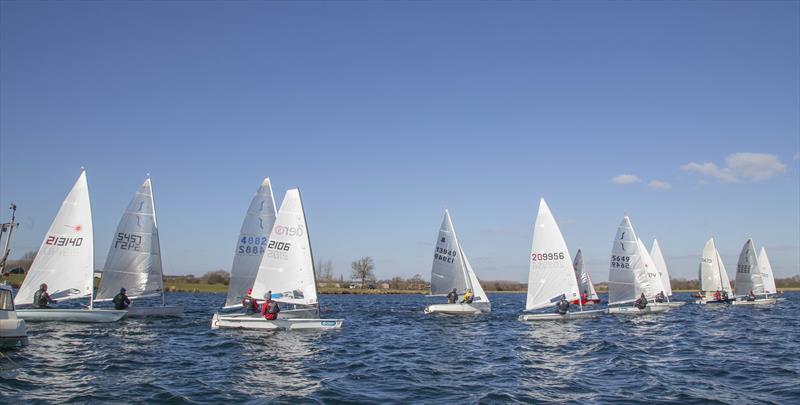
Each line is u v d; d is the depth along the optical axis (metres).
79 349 21.03
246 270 32.03
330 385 15.70
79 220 30.53
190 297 85.25
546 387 15.75
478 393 14.88
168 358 19.80
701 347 24.33
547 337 28.09
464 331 31.33
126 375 16.55
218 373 17.22
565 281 35.44
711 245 59.66
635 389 15.48
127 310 31.42
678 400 14.10
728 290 59.47
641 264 42.41
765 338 27.80
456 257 42.72
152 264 33.56
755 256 57.78
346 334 28.48
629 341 26.41
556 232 35.41
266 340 24.84
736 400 14.04
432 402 13.78
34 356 19.02
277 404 13.36
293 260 28.83
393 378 16.94
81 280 30.28
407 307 60.88
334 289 129.00
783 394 14.66
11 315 19.78
